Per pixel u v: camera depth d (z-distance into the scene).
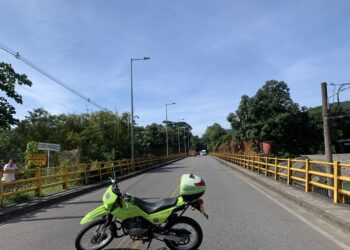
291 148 45.06
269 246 7.42
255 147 46.84
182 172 30.44
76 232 9.13
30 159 21.14
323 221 9.73
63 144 36.03
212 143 135.12
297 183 18.08
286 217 10.34
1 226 10.48
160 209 6.86
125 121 42.97
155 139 90.69
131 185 20.66
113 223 7.20
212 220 9.98
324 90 17.27
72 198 16.52
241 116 47.03
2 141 34.38
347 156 40.62
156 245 7.67
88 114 41.66
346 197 11.98
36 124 39.41
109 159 31.73
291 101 45.97
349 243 7.59
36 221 10.96
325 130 17.11
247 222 9.70
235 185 19.02
